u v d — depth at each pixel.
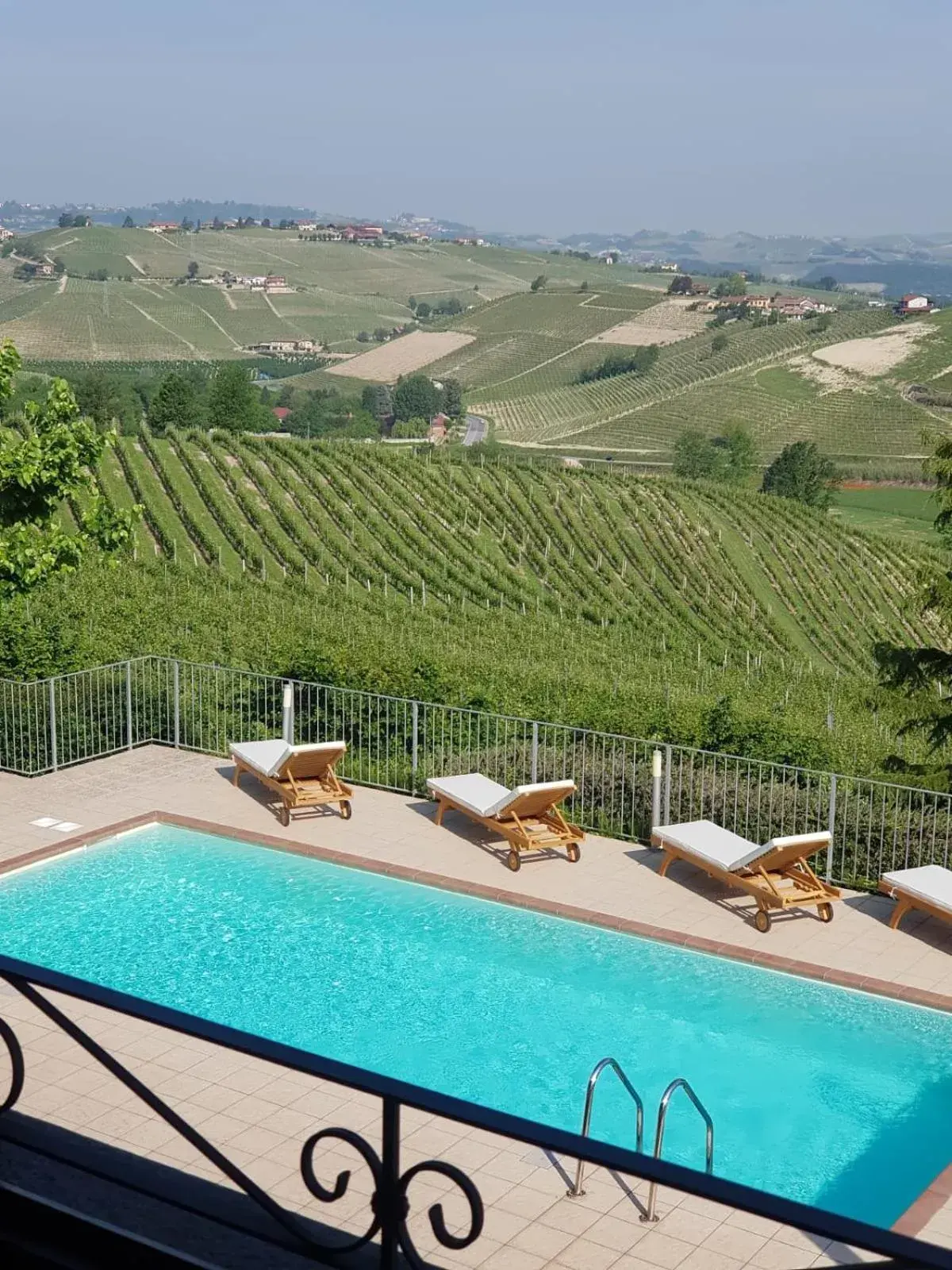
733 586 76.50
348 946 10.69
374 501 76.75
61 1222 2.88
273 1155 7.07
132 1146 7.09
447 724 17.73
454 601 64.25
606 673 40.31
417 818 13.62
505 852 12.67
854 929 11.05
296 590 57.22
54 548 16.89
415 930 11.05
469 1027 9.27
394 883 12.09
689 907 11.41
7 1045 3.37
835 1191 7.30
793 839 10.92
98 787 14.37
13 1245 2.85
